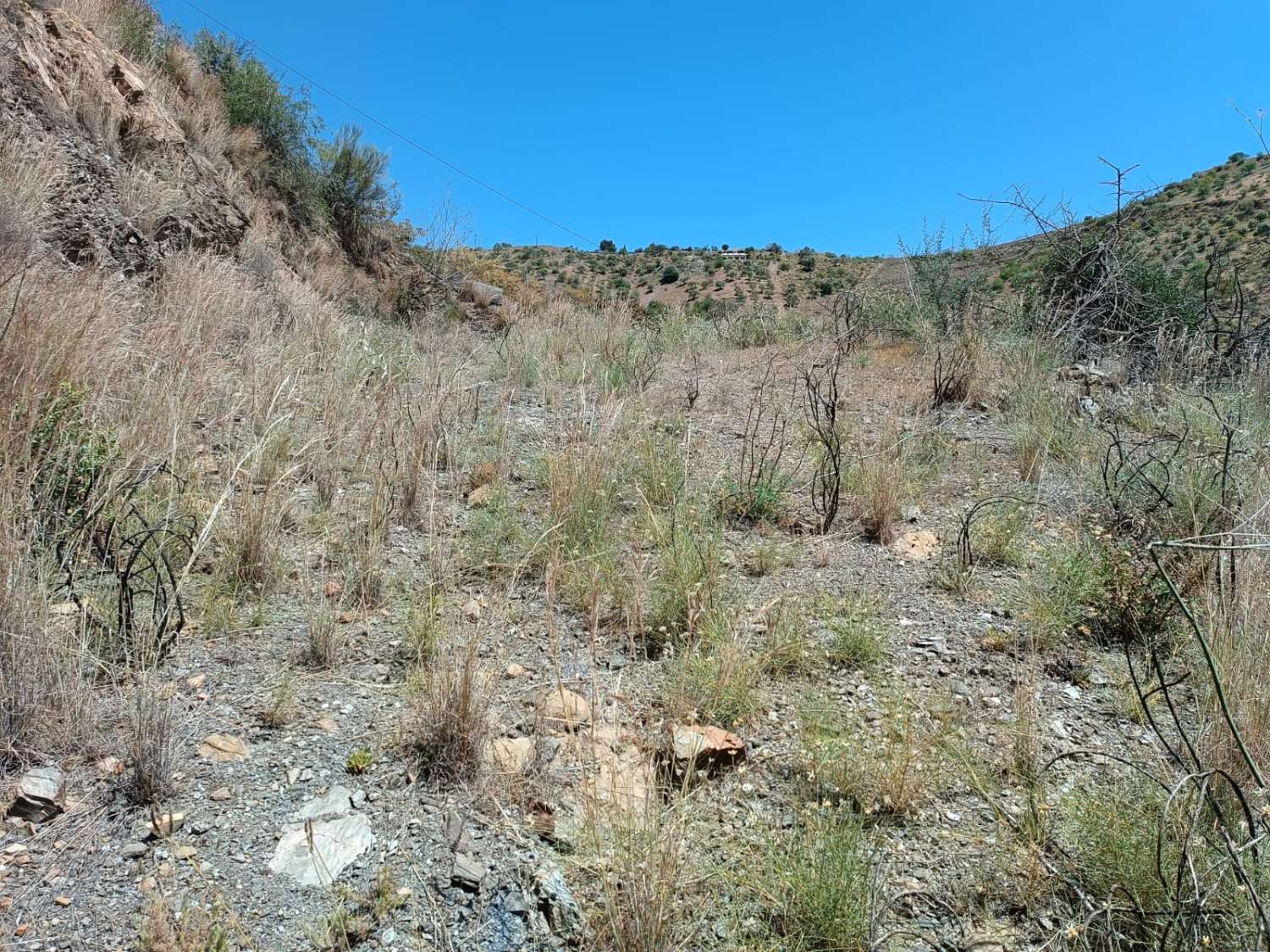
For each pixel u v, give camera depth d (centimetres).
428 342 852
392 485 428
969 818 239
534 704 280
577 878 210
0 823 214
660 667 311
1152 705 288
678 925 195
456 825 225
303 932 191
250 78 1346
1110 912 192
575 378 762
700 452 513
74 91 825
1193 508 367
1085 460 503
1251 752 238
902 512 463
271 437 450
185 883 202
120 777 232
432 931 195
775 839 224
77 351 416
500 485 453
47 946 182
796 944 196
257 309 757
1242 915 189
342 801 232
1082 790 239
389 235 1628
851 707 289
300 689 284
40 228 625
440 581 355
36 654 249
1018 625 345
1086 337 790
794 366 860
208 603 320
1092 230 838
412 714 270
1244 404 591
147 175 821
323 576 337
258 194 1239
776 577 386
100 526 325
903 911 208
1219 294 804
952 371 684
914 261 1057
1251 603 300
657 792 239
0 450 325
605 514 407
